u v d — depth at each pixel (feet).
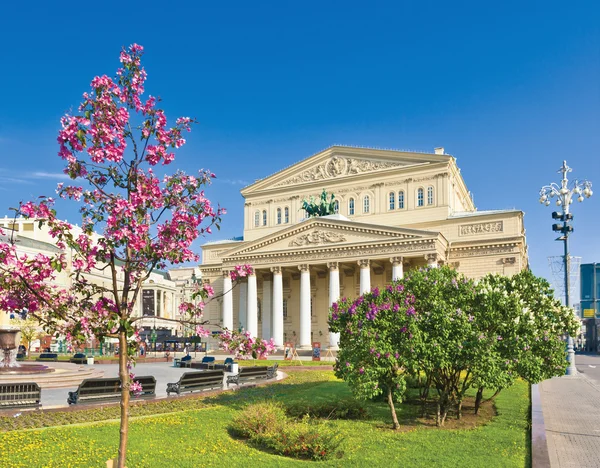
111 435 58.95
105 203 35.17
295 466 49.98
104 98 34.24
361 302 76.89
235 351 40.86
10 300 34.09
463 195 323.57
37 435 57.47
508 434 65.41
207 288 39.86
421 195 273.13
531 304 84.28
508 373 73.05
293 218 307.17
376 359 67.41
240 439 61.72
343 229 254.27
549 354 81.87
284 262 266.57
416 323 70.69
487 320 75.41
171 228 36.55
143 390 85.81
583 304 436.76
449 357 70.49
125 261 36.06
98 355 235.20
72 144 33.17
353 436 64.23
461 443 60.64
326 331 277.64
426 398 89.30
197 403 83.82
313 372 146.92
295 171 312.09
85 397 77.10
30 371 113.19
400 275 238.07
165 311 434.30
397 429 69.10
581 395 118.42
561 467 56.03
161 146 36.22
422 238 233.55
